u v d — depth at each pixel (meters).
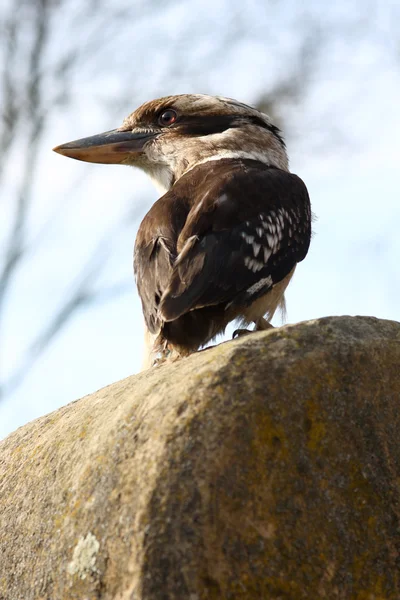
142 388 6.42
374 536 5.98
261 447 5.89
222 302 8.02
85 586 5.89
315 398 6.09
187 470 5.75
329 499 5.96
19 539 6.55
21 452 7.10
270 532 5.77
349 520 5.97
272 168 10.11
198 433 5.83
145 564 5.59
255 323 8.91
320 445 6.03
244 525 5.73
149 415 6.07
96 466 6.17
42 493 6.55
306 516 5.88
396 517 6.07
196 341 7.89
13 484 6.89
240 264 8.23
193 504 5.68
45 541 6.32
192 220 8.42
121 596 5.68
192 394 5.98
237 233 8.41
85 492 6.15
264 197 9.09
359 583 5.86
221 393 5.95
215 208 8.60
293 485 5.90
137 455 5.95
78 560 5.98
